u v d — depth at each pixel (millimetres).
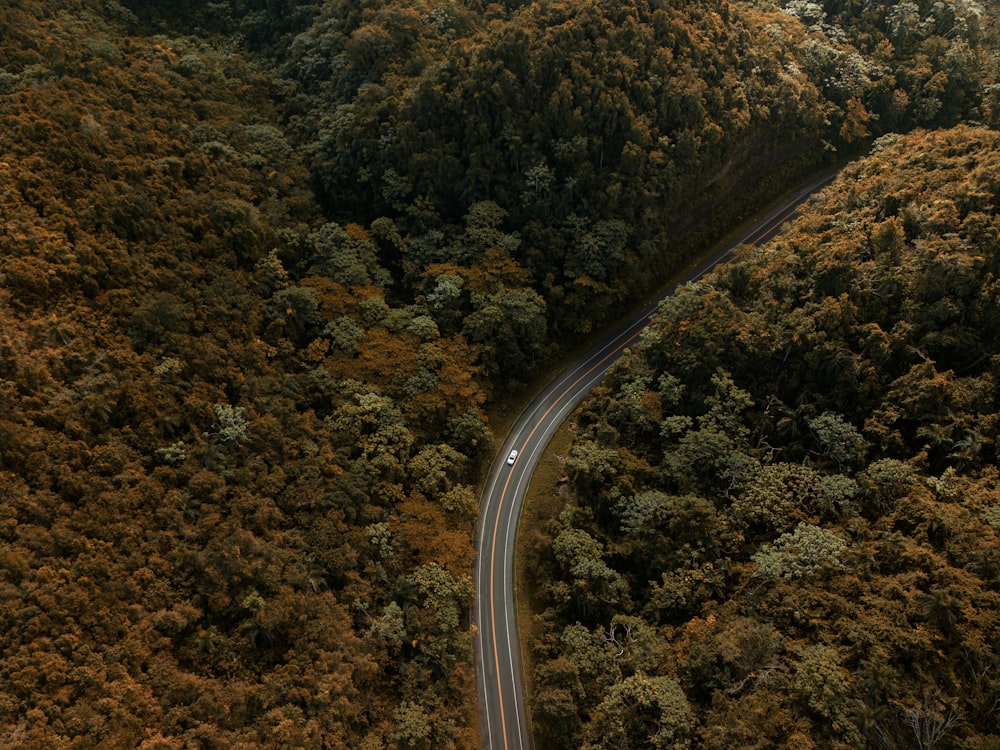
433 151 99250
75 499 61938
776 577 64750
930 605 57000
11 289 67250
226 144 98250
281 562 66688
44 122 79625
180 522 64875
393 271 102312
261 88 114438
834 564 63594
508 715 70750
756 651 60125
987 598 56719
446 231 100375
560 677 67500
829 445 71938
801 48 119250
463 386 86500
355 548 72125
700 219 112062
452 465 82250
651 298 106750
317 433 79312
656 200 100625
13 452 59500
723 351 81125
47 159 78062
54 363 66000
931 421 69250
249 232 88250
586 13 100438
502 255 95688
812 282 80375
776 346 77688
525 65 97750
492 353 91562
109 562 59531
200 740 54062
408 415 84000
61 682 52125
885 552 63594
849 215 86188
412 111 101125
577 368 98938
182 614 60031
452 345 90562
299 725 58062
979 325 71875
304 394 83625
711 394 81312
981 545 60000
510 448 91250
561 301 98188
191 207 85875
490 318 90250
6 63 88750
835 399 75375
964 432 67438
